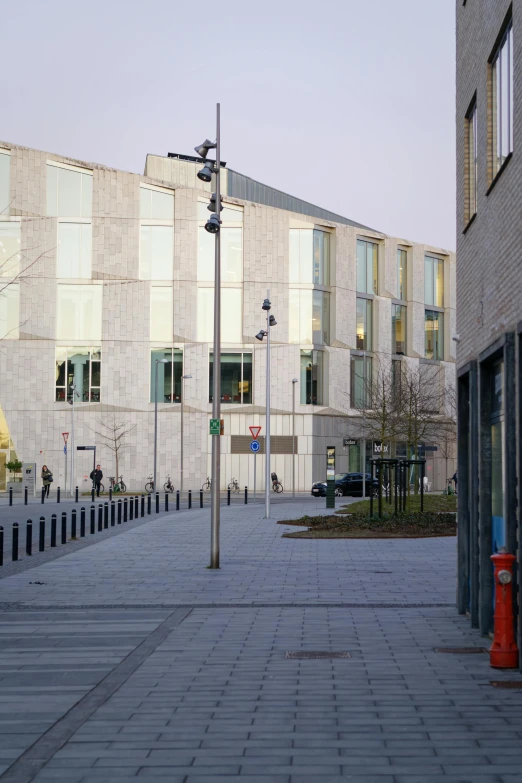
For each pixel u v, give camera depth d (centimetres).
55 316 5997
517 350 877
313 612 1245
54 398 5975
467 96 1231
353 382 6731
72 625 1149
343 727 673
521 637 868
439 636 1059
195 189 6247
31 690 798
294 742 634
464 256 1243
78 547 2216
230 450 6272
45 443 5953
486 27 1082
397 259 7044
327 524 2738
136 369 6084
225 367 6316
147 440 6084
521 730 661
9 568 1780
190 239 6212
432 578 1612
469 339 1197
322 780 550
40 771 572
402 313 7106
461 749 614
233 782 548
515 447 915
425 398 5516
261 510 3747
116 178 6091
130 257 6103
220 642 1028
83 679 842
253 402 6312
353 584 1534
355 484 5431
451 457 7138
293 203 7812
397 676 850
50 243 5972
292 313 6444
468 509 1238
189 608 1288
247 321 6328
